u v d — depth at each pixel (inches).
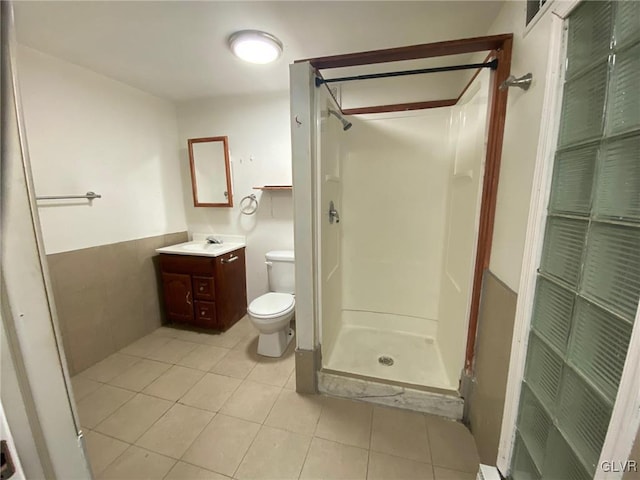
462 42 45.9
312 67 53.8
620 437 18.0
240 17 53.6
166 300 97.3
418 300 90.8
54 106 68.8
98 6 50.0
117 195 84.7
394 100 81.4
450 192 78.0
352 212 90.9
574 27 26.2
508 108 44.2
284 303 83.2
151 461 50.0
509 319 40.1
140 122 91.2
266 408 62.0
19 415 14.2
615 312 21.5
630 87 20.5
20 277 13.9
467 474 47.6
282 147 96.0
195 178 104.3
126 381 71.4
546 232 30.1
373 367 74.9
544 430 29.7
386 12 52.2
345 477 47.1
